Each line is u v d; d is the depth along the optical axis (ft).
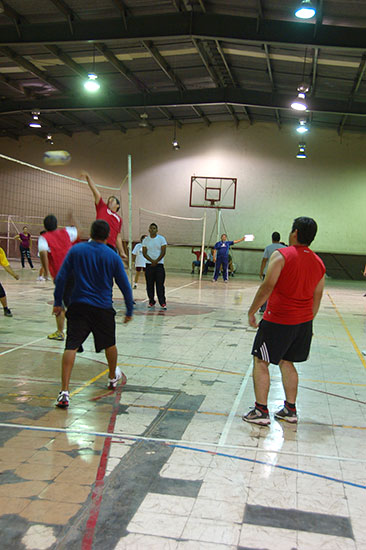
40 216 78.64
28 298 32.65
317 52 42.55
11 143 80.07
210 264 69.56
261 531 6.82
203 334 22.09
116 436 10.04
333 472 8.80
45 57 49.62
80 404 11.96
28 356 16.63
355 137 69.92
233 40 36.04
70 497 7.53
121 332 21.74
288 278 10.41
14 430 10.15
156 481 8.17
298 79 51.26
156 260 29.50
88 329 12.16
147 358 17.08
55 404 11.87
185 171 75.10
